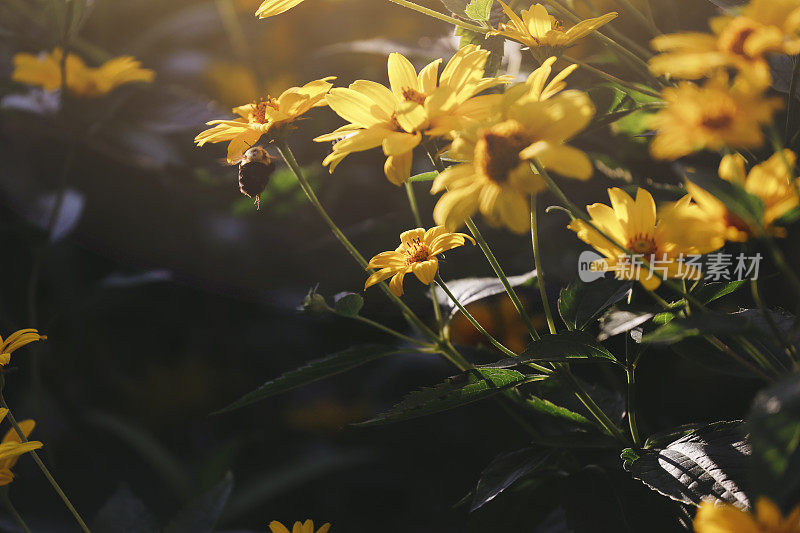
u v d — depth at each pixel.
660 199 1.32
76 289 1.89
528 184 1.16
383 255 1.26
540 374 1.25
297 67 1.85
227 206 1.83
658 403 1.44
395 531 1.66
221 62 1.90
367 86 1.22
